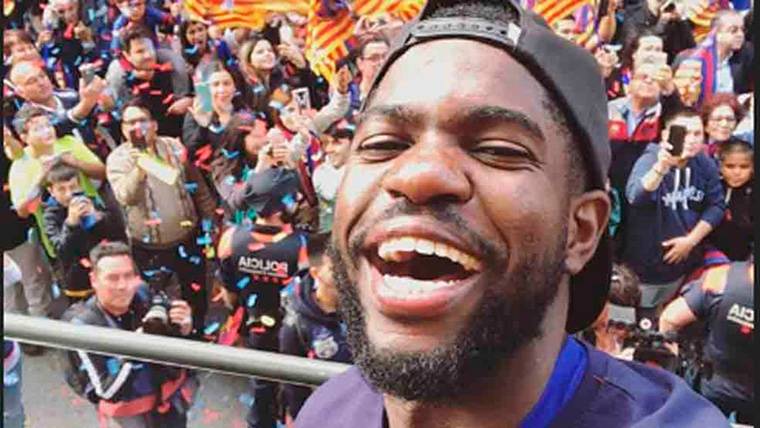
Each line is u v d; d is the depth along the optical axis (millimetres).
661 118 2402
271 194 2645
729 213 2355
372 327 818
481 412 847
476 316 798
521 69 853
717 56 2396
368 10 2604
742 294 2295
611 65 2467
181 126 2770
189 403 2580
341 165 2605
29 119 2836
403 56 888
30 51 2889
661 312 2367
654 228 2385
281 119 2674
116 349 2285
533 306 820
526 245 811
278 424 2500
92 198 2797
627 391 936
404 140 848
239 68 2713
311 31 2650
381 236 814
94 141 2828
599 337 2387
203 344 2254
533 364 860
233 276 2654
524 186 811
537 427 877
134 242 2766
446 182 794
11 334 2355
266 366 2207
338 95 2619
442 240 795
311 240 2607
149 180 2754
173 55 2783
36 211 2824
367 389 1131
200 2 2744
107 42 2846
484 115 817
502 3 909
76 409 2629
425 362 788
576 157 875
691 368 2338
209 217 2732
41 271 2814
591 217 896
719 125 2369
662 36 2438
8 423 2588
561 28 2488
